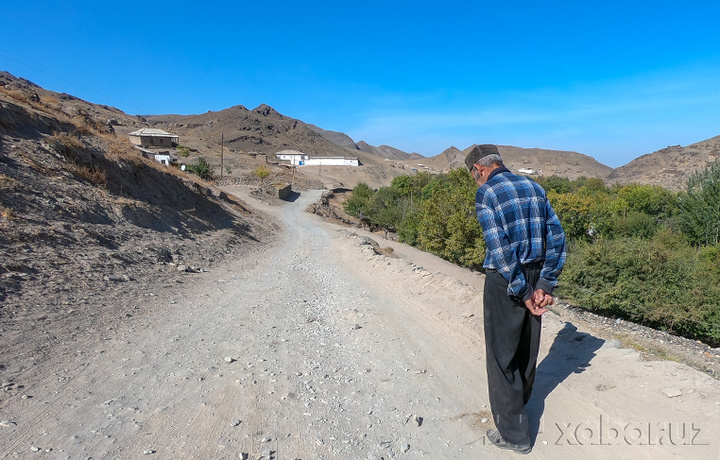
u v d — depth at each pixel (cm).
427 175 6738
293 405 331
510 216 254
